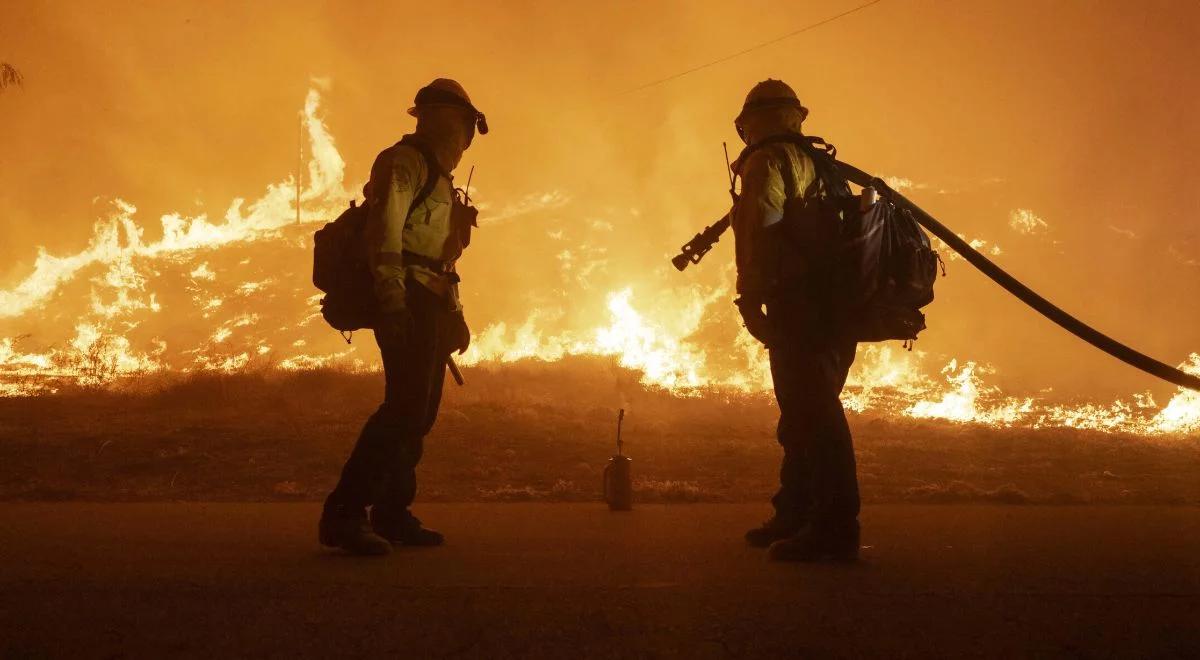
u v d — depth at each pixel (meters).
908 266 4.68
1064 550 4.94
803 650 2.96
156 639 3.05
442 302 5.05
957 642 3.05
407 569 4.29
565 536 5.48
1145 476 10.41
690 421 15.61
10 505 7.02
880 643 3.03
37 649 2.94
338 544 4.72
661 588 3.82
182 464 10.16
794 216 4.69
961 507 7.31
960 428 15.63
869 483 9.43
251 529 5.68
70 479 9.32
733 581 4.00
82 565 4.36
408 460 5.14
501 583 3.94
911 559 4.65
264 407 15.71
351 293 5.01
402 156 4.97
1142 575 4.18
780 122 5.02
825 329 4.71
